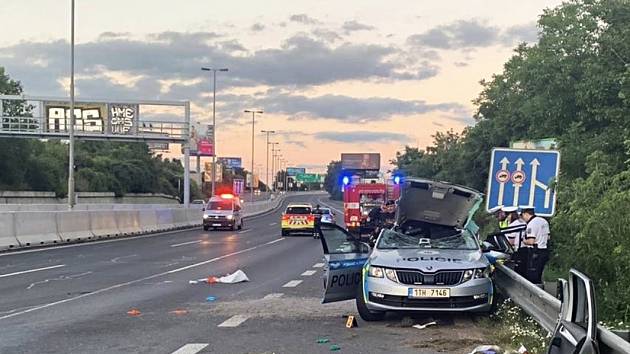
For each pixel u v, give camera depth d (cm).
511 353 840
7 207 5178
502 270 1140
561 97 1927
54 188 8038
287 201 13950
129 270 1925
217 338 978
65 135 5669
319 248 2898
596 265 1035
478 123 3350
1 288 1523
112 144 10912
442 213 1332
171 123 5781
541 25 2006
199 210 5303
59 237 2933
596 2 1820
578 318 556
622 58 1705
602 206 980
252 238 3644
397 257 1107
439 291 1045
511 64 2798
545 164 1319
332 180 15612
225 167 15088
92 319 1135
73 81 3947
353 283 1155
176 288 1544
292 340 965
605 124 1794
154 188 10719
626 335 580
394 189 3634
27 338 976
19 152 7644
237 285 1611
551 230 1294
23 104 7381
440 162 4100
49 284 1598
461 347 912
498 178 1330
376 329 1050
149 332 1023
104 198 8688
